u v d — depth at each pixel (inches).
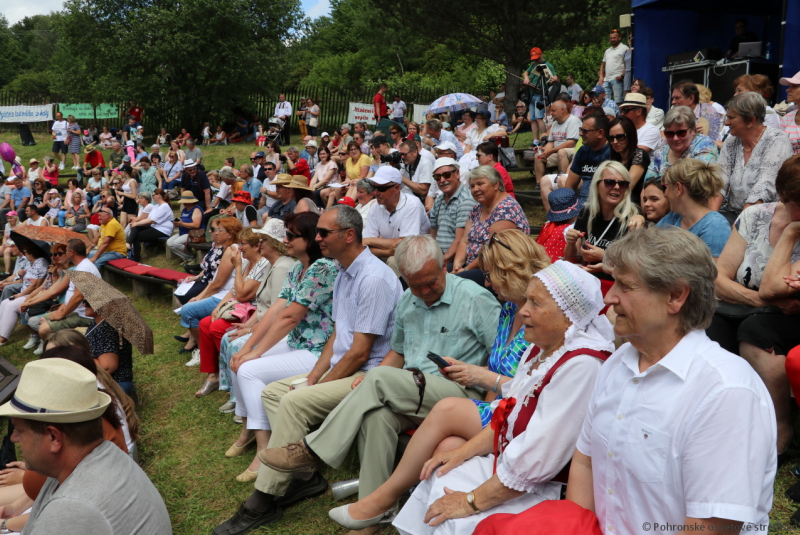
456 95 565.0
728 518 61.0
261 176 506.0
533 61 458.6
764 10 382.6
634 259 67.2
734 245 131.3
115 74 1006.4
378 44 1536.7
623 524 70.4
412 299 140.1
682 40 389.7
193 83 1015.6
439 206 244.4
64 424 94.0
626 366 72.4
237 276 217.2
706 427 62.9
